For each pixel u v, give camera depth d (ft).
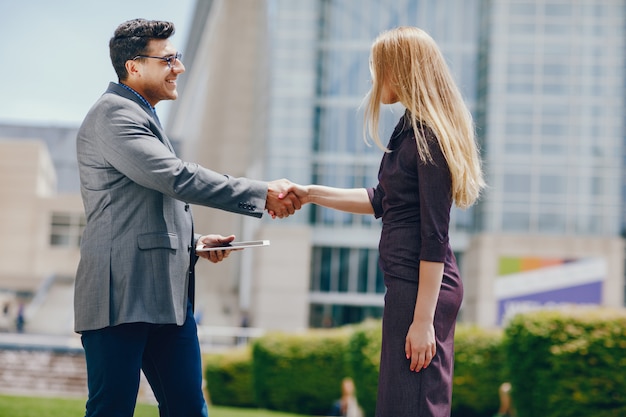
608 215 125.08
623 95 126.11
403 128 11.72
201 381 12.24
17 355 92.22
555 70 126.72
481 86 130.72
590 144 126.00
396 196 11.55
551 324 26.05
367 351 38.63
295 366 49.42
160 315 11.56
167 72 12.30
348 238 133.80
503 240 124.57
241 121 172.55
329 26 135.95
